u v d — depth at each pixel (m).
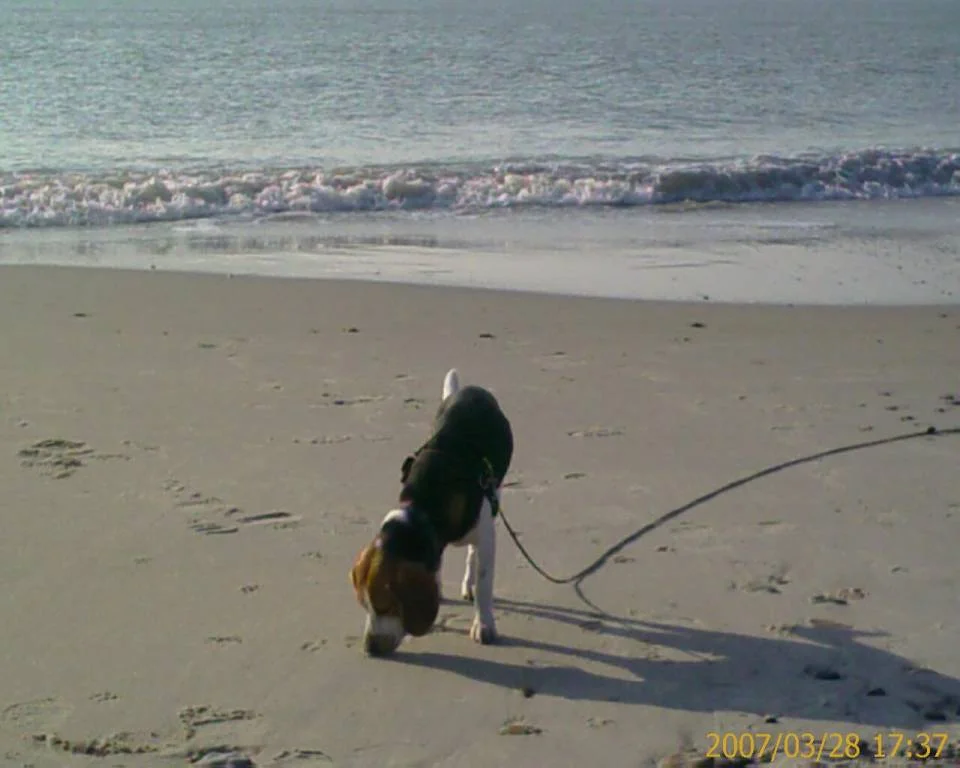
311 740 3.53
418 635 3.72
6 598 4.01
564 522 4.48
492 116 16.38
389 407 5.33
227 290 7.38
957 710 3.64
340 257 8.80
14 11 38.88
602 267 8.57
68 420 5.15
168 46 25.41
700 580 4.18
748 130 15.72
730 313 7.12
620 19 38.94
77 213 10.34
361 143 14.00
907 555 4.30
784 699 3.69
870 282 8.23
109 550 4.25
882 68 23.42
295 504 4.54
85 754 3.47
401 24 34.28
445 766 3.46
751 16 42.09
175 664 3.77
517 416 5.29
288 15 38.41
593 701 3.68
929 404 5.51
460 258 8.84
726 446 5.05
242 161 12.69
